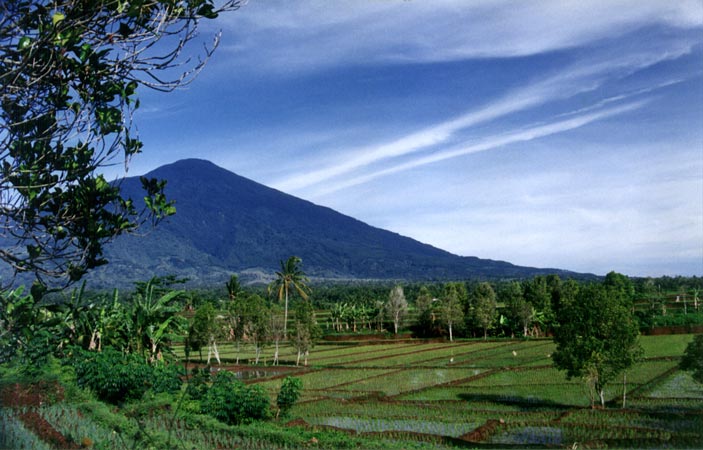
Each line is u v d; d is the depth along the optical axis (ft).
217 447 65.87
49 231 14.05
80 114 13.84
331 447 69.10
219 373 82.33
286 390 90.58
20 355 82.48
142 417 73.15
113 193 14.56
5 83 12.35
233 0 14.64
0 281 13.64
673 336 201.46
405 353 230.27
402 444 71.92
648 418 88.69
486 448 73.77
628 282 259.39
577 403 109.40
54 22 12.12
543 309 305.53
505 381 140.77
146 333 111.96
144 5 13.19
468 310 318.65
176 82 14.25
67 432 58.59
